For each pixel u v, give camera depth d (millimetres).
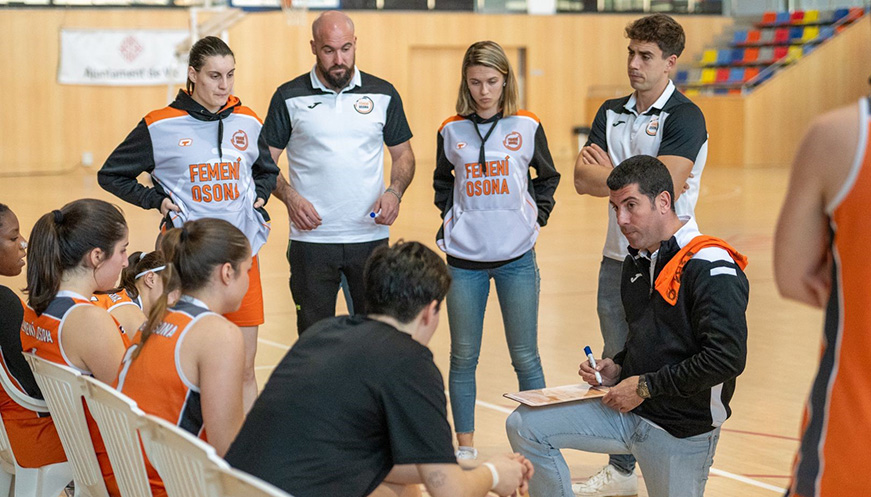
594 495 3504
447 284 2146
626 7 22406
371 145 4090
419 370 2033
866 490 1693
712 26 22609
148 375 2312
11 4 18234
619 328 3633
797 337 5957
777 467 3711
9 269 3080
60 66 15938
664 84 3547
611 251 3604
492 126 3922
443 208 4086
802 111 19875
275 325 6398
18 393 2807
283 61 19719
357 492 2035
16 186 14578
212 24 15266
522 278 3926
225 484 1721
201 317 2324
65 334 2646
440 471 1998
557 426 2867
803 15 21500
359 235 4070
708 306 2600
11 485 3053
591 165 3658
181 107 3670
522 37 21781
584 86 22406
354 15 20359
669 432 2752
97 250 2715
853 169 1606
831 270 1723
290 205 3994
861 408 1692
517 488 2234
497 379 5066
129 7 18547
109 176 3664
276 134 4066
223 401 2289
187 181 3666
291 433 2012
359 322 2133
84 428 2479
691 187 3574
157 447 1991
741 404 4559
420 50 21141
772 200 13719
